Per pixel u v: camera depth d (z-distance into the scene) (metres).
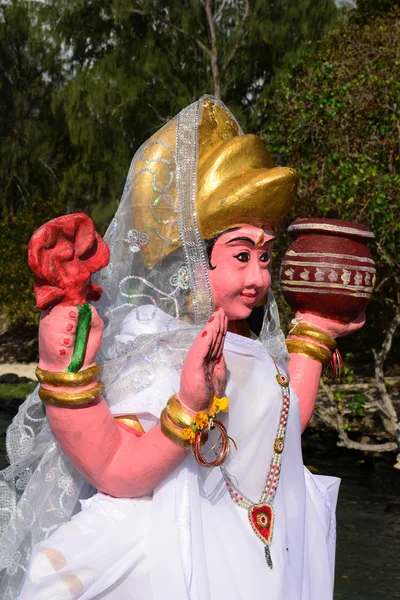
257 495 2.35
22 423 2.41
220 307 2.40
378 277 10.38
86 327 2.06
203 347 2.07
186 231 2.35
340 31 12.78
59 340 2.04
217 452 2.28
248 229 2.36
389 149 9.73
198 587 2.11
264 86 18.78
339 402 9.71
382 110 9.85
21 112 25.83
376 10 15.34
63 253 2.03
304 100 10.04
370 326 12.52
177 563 2.13
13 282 18.16
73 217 2.05
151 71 19.45
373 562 6.12
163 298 2.37
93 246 2.09
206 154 2.43
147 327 2.31
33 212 19.31
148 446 2.12
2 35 25.52
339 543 6.58
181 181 2.36
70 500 2.38
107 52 21.30
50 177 25.80
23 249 18.12
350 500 7.99
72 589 2.08
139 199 2.39
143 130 20.08
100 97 19.34
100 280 2.40
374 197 8.58
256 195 2.31
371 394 11.76
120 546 2.15
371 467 9.39
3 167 25.30
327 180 9.33
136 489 2.16
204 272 2.37
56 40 21.61
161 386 2.26
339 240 2.67
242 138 2.41
